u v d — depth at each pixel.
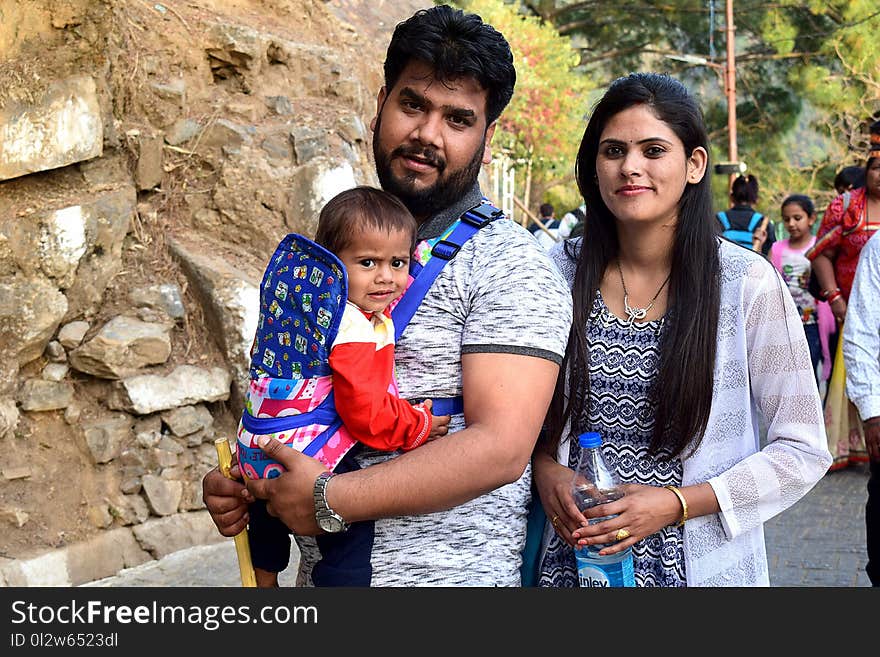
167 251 5.95
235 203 6.23
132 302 5.62
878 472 3.85
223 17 6.99
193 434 5.50
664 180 2.58
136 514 5.17
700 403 2.55
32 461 5.00
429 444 2.13
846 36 25.44
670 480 2.62
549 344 2.20
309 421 2.21
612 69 26.88
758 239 8.36
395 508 2.09
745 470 2.52
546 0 26.09
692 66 26.80
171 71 6.37
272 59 6.91
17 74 5.24
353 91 7.17
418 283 2.27
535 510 2.62
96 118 5.53
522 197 19.64
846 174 7.87
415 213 2.38
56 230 5.20
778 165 26.66
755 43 26.95
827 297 7.26
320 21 7.86
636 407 2.65
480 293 2.24
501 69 2.35
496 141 19.19
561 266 2.88
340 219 2.21
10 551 4.70
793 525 6.14
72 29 5.43
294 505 2.15
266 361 2.27
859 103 25.48
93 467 5.16
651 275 2.71
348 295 2.22
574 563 2.64
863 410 3.87
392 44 2.38
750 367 2.61
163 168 6.16
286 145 6.49
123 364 5.33
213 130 6.33
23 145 5.21
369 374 2.16
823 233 7.22
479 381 2.17
